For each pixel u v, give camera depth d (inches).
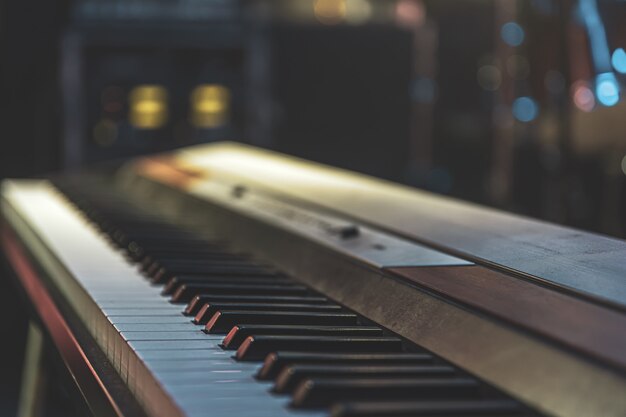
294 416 34.5
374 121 224.5
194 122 221.3
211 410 34.8
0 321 193.6
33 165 214.7
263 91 222.2
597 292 43.8
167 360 42.3
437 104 211.3
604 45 112.2
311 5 221.9
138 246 81.9
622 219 118.2
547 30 129.6
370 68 222.5
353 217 78.7
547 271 49.9
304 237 71.8
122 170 161.8
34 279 80.5
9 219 120.6
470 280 50.2
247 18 221.0
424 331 45.8
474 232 66.1
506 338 39.6
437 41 211.0
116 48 217.3
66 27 213.2
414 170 219.0
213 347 45.8
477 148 201.6
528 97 149.8
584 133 121.4
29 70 212.5
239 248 84.9
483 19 195.2
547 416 34.9
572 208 125.9
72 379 51.9
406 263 57.1
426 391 37.3
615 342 36.0
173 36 218.4
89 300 59.7
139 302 58.2
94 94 216.5
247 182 111.7
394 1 220.7
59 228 103.5
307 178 113.5
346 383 36.1
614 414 32.3
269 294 61.6
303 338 44.4
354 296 56.3
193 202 108.4
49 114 214.7
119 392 42.6
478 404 35.5
